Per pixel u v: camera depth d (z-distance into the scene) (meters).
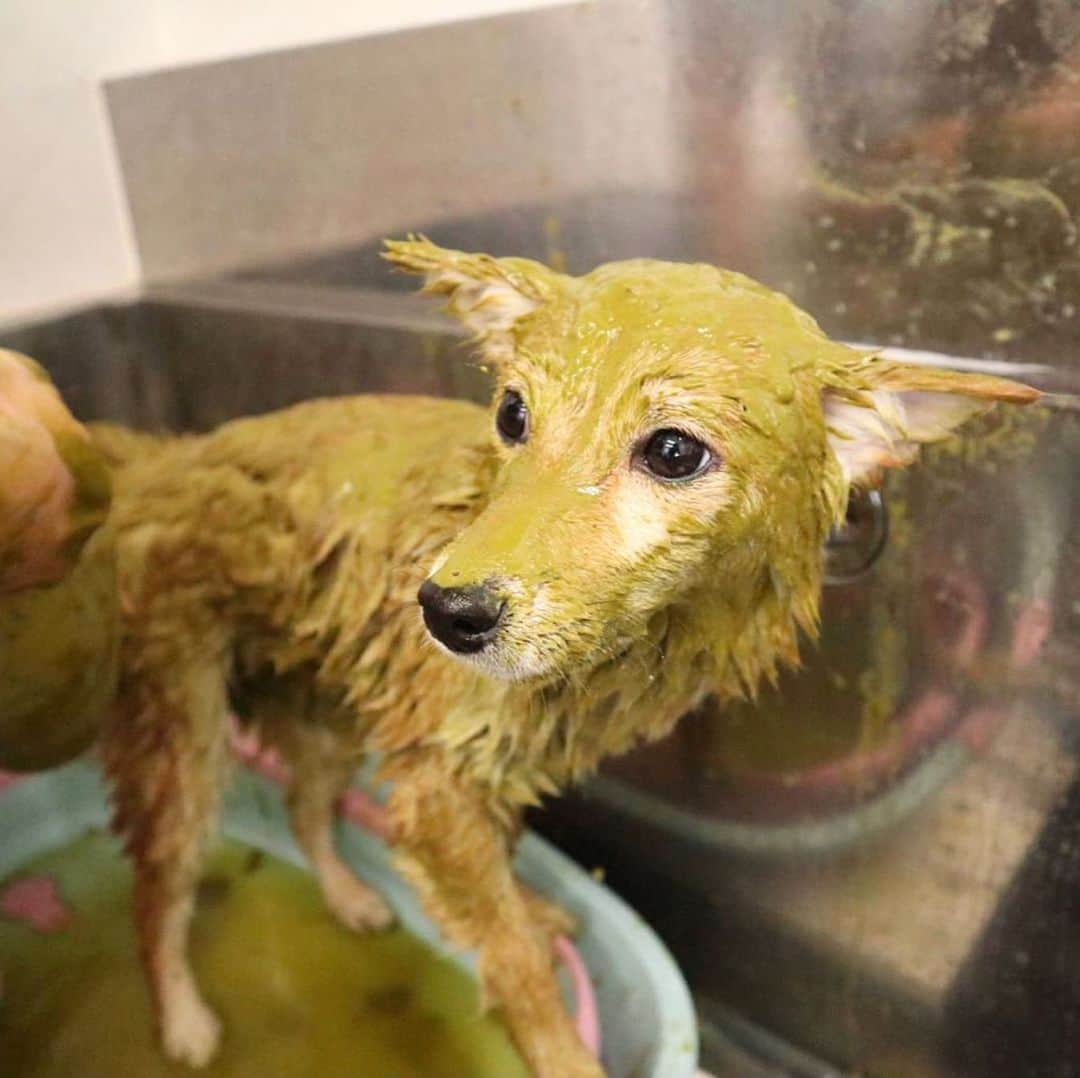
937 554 0.69
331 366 0.97
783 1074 0.87
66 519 0.51
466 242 0.89
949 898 0.77
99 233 1.08
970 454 0.66
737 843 0.86
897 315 0.70
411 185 0.90
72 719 0.62
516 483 0.49
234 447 0.73
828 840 0.81
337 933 0.92
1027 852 0.72
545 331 0.51
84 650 0.58
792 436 0.49
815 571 0.54
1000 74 0.62
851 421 0.52
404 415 0.71
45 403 0.50
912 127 0.66
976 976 0.77
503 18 0.80
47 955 0.92
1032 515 0.65
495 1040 0.82
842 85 0.68
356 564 0.66
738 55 0.71
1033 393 0.46
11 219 1.01
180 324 1.08
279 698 0.82
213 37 1.00
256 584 0.70
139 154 1.06
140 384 1.11
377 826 0.95
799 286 0.74
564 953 0.79
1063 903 0.71
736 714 0.81
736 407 0.47
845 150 0.69
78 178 1.05
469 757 0.63
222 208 1.03
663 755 0.87
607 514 0.47
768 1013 0.89
